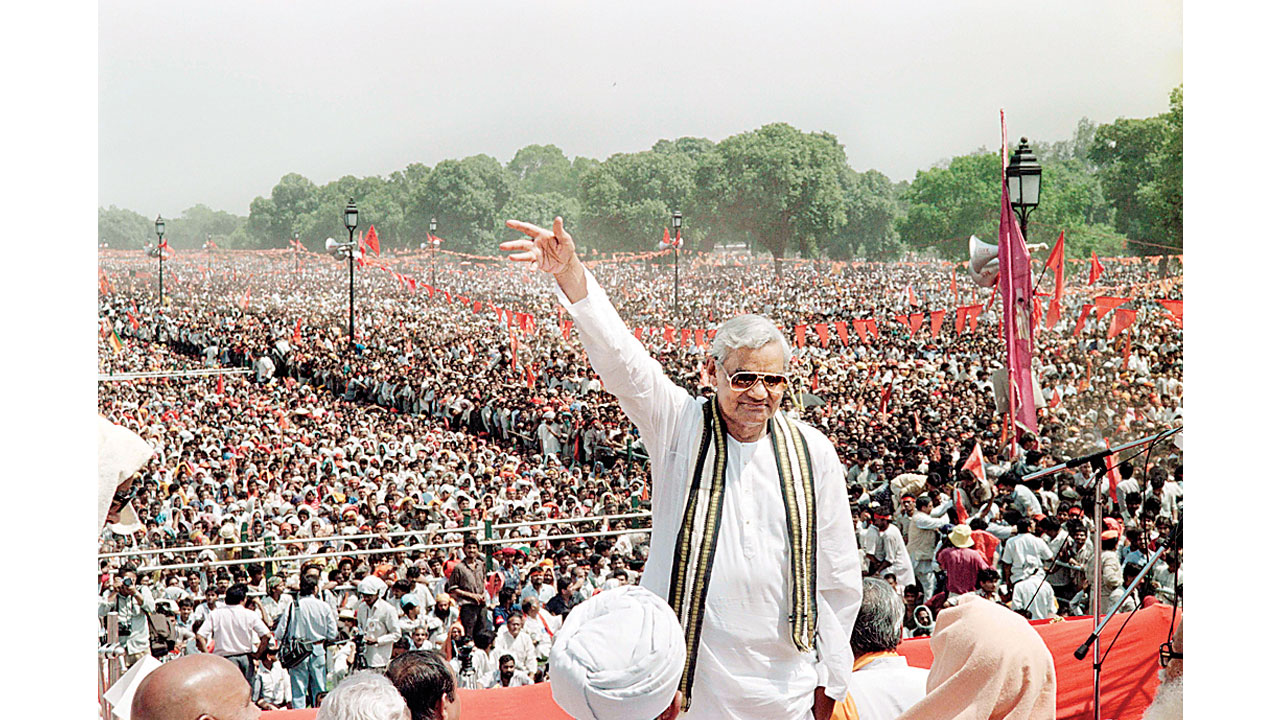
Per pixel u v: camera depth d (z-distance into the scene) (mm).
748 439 4188
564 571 13828
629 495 18078
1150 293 25906
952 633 4141
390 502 17047
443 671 4387
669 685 3207
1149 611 8383
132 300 24734
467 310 25375
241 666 11922
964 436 20156
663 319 26078
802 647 4086
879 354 25250
